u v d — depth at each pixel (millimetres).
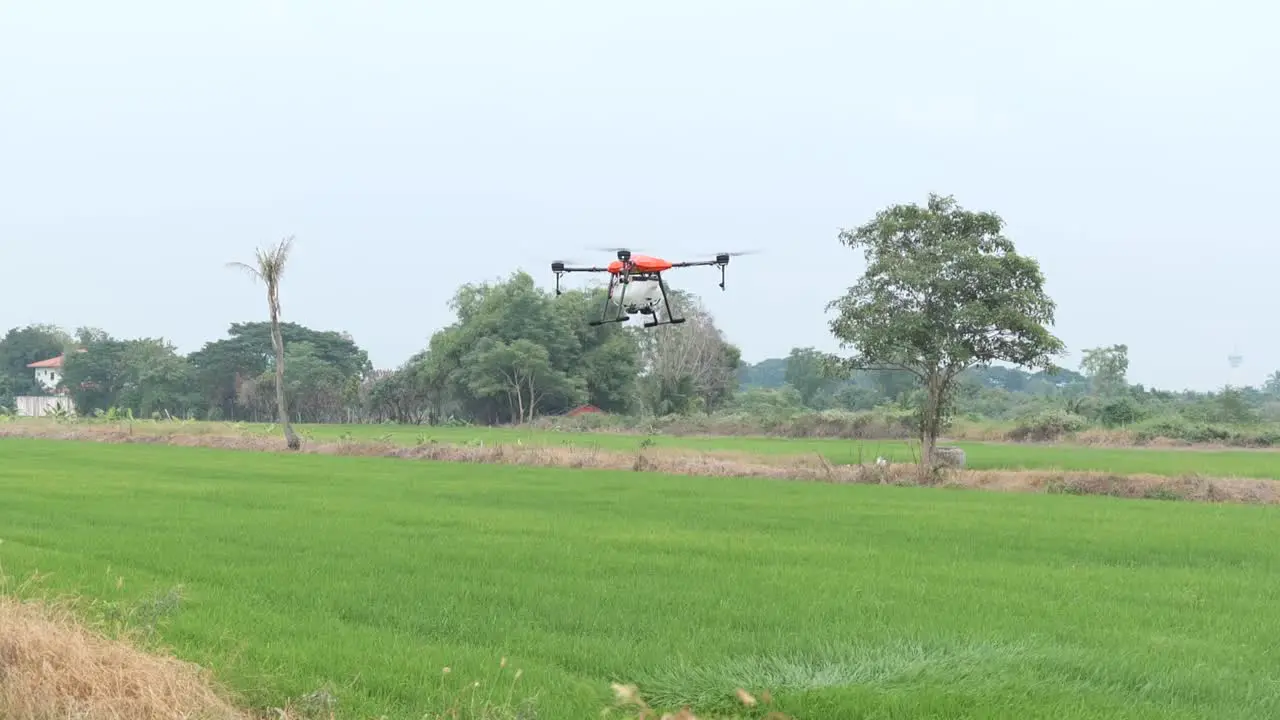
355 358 156000
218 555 18578
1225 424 80562
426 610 13797
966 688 9805
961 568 18094
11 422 92938
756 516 26641
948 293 43156
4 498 29312
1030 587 16188
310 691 9648
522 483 37281
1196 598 15461
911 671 10344
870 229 45219
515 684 10031
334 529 22719
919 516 27031
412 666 10656
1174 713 9352
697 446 67500
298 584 15656
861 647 11664
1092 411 90750
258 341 143875
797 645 11852
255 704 9273
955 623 13195
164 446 65125
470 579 16266
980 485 38781
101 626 11227
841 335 44969
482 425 120375
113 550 18938
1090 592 15844
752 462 47469
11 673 8406
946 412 45219
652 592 15211
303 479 38094
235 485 34844
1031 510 28906
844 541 21719
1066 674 10578
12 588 14031
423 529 22828
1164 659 11375
